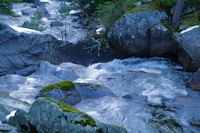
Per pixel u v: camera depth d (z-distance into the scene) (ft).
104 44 31.42
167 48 24.13
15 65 17.69
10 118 7.02
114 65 23.39
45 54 24.35
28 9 52.80
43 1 66.18
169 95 14.99
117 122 10.62
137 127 10.12
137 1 30.42
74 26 43.88
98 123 6.33
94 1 47.01
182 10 25.54
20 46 17.85
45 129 6.29
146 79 19.24
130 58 26.12
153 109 12.47
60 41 31.14
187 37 19.93
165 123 10.66
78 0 49.60
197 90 15.88
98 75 20.57
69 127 6.03
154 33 23.65
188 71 21.22
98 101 13.58
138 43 25.27
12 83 15.29
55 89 13.02
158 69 22.17
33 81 16.52
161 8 26.08
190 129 10.08
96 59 25.96
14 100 9.86
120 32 26.35
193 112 12.00
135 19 25.12
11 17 40.37
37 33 19.39
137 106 12.90
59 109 6.44
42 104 6.63
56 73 18.48
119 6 31.91
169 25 23.97
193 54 19.54
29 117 6.60
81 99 13.85
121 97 14.46
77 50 28.99
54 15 53.01
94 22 43.98
